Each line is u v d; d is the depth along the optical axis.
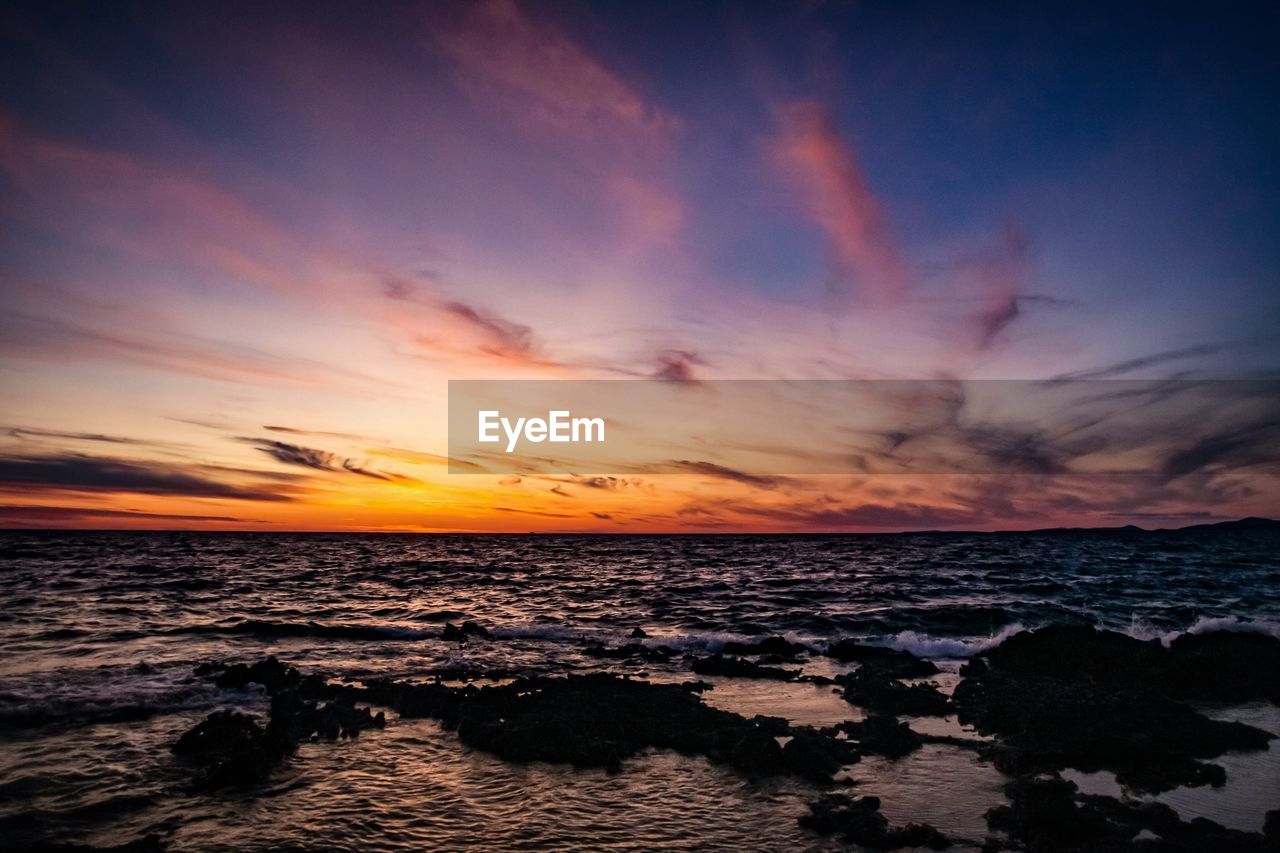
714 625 25.22
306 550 107.69
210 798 8.93
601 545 148.38
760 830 8.05
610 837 7.86
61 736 11.23
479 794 9.13
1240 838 7.46
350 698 13.68
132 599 31.36
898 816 8.45
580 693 13.80
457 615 28.67
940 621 25.16
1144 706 12.66
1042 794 8.93
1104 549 95.25
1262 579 41.59
